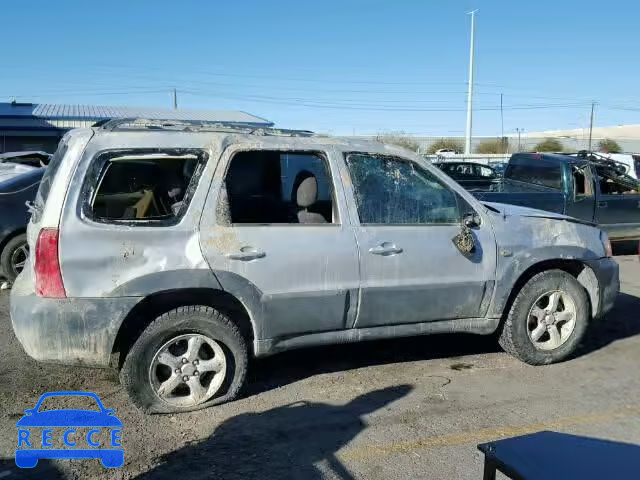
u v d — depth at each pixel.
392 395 4.43
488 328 4.86
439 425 3.96
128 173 3.93
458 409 4.21
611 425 3.99
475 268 4.68
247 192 4.31
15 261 7.23
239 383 4.19
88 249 3.74
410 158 4.60
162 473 3.34
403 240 4.46
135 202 3.92
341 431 3.86
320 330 4.35
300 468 3.41
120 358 4.06
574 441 1.89
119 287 3.78
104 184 3.86
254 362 5.04
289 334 4.27
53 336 3.73
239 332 4.13
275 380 4.67
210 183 4.03
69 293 3.72
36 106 30.58
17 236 7.21
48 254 3.69
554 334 5.09
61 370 4.76
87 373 4.71
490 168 16.00
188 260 3.91
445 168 15.85
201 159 4.04
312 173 4.41
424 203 4.62
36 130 27.00
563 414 4.15
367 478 3.32
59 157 4.01
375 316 4.45
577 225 5.23
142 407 3.97
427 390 4.54
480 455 3.58
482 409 4.21
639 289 8.07
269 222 4.34
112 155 3.86
